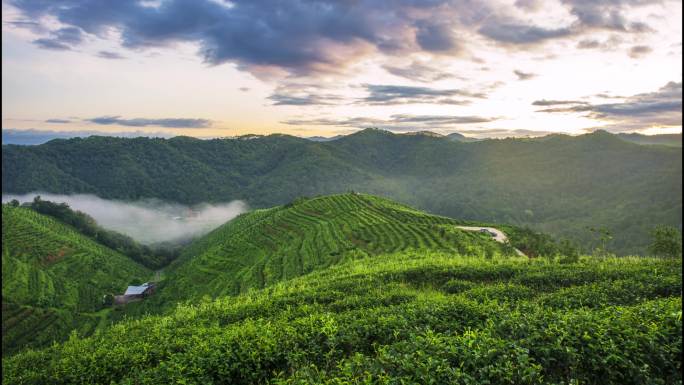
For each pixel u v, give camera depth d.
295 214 158.75
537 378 11.03
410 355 11.81
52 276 141.00
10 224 165.38
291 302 29.34
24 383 17.89
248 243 140.25
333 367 13.80
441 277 36.44
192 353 15.52
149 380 13.80
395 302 26.58
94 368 17.39
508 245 71.62
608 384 11.80
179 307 32.66
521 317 15.81
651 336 12.65
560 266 36.25
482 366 11.60
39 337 99.88
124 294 142.62
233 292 93.31
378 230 111.81
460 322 17.14
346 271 47.44
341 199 171.12
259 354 14.62
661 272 29.22
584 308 19.73
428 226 108.75
